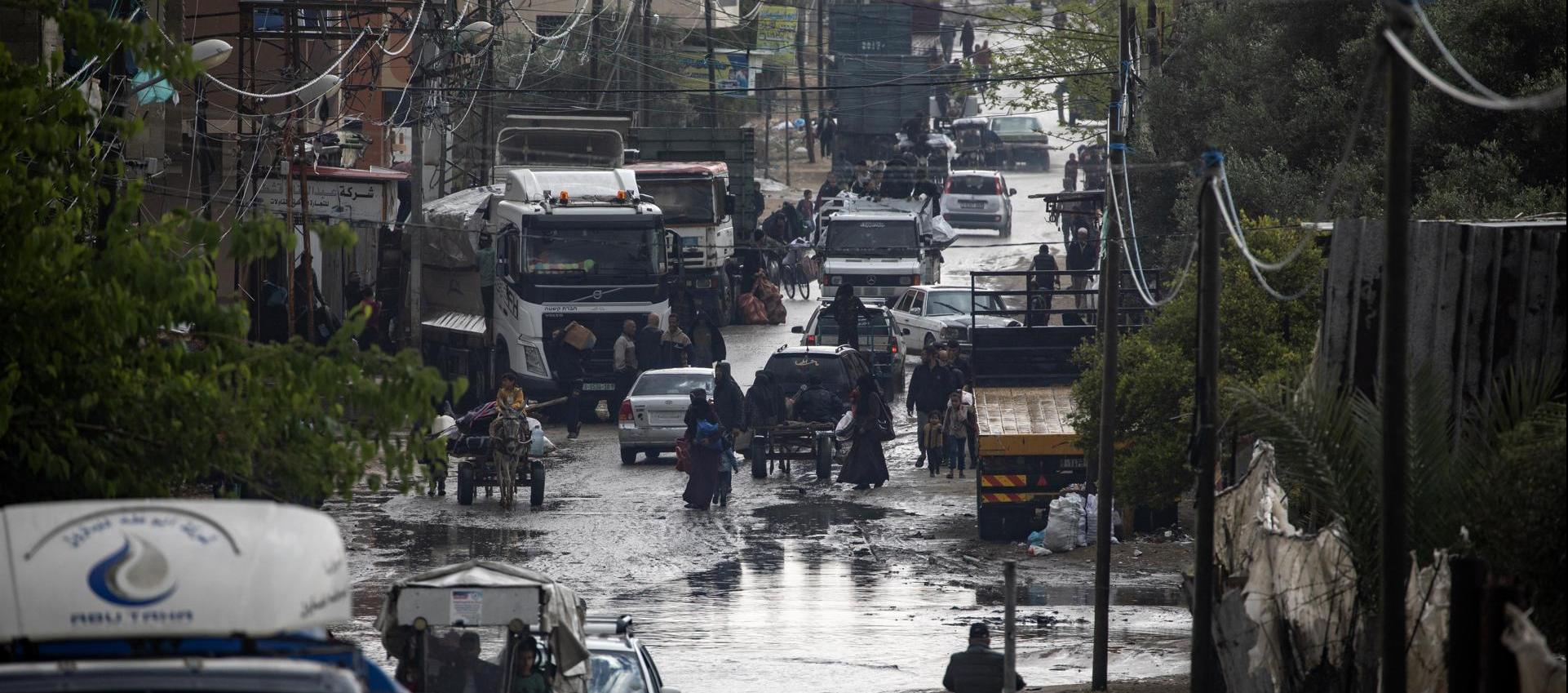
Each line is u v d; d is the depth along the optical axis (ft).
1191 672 134.21
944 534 270.87
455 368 410.52
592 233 388.78
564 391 386.32
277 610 61.77
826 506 294.25
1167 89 325.83
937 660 184.75
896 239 528.22
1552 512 98.37
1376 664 114.73
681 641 195.83
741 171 559.38
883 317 412.98
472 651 125.29
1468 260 144.25
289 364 92.94
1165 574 240.53
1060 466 263.70
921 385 329.31
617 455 344.49
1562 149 221.05
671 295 439.63
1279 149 279.49
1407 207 89.51
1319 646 119.75
